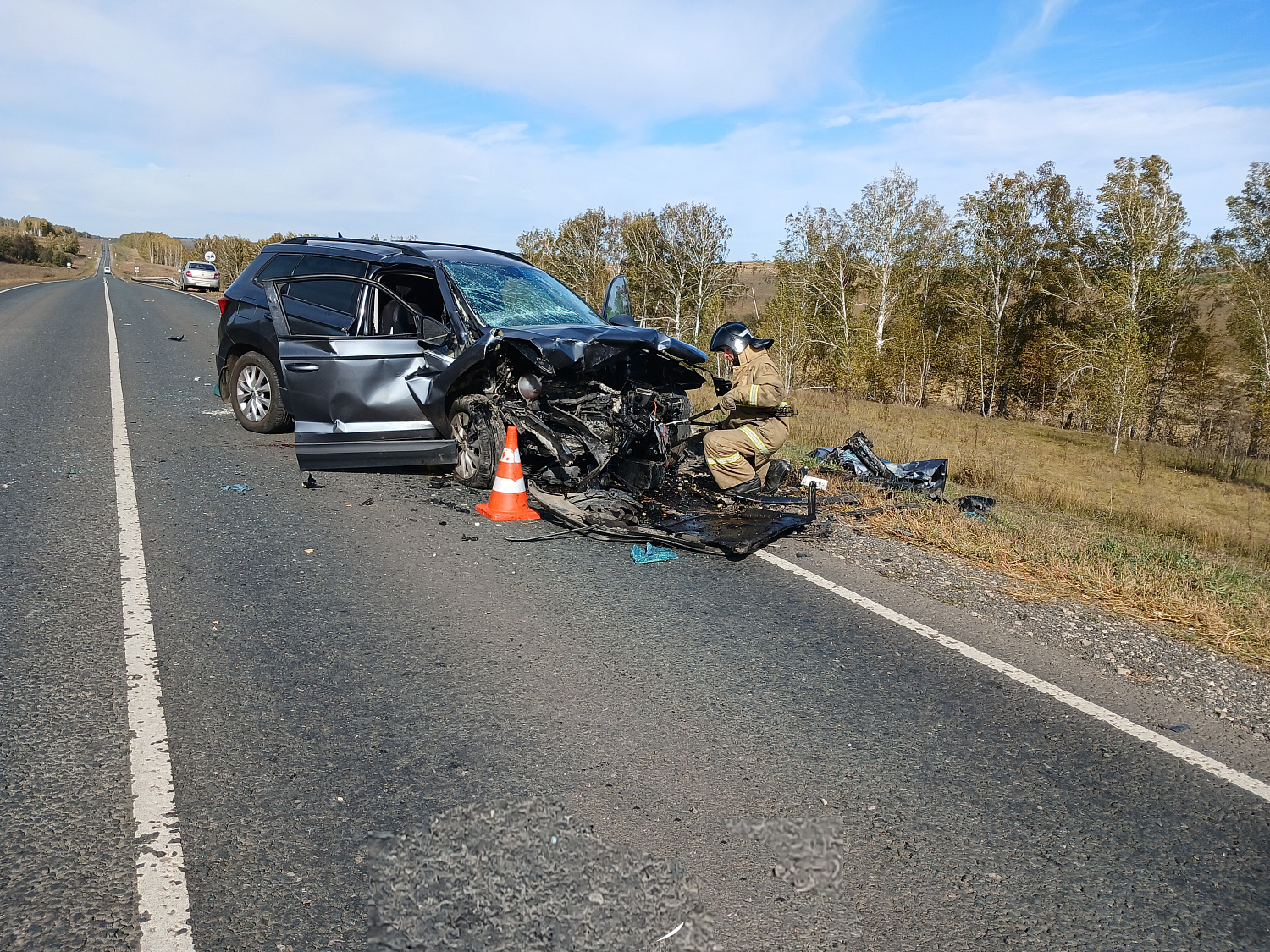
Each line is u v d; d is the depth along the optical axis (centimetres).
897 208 3994
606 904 234
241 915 222
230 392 877
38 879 229
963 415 3541
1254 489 2367
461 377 669
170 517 563
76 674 344
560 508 606
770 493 689
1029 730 354
